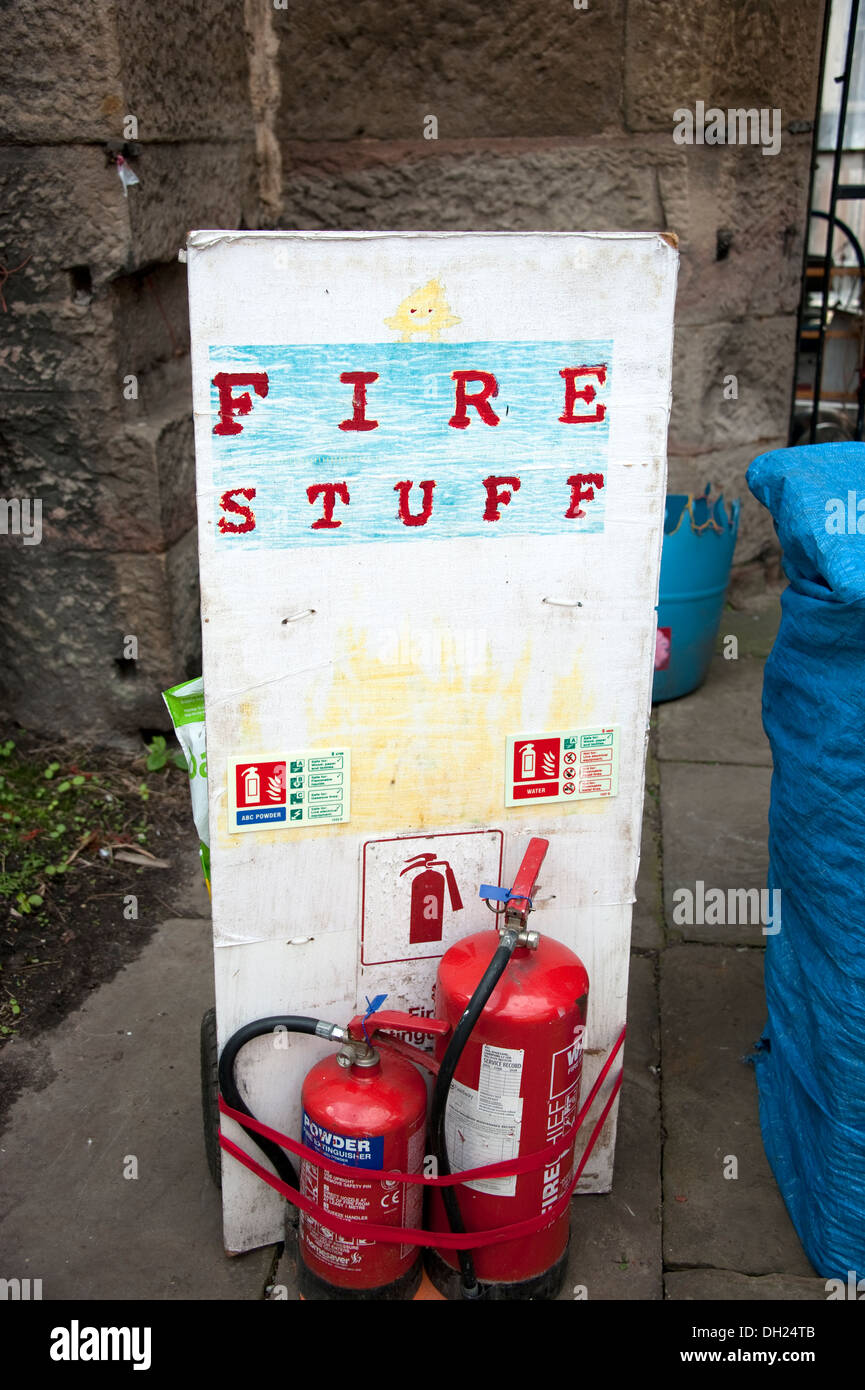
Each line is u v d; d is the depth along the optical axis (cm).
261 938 224
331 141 471
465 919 233
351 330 193
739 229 485
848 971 224
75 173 346
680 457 504
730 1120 283
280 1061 233
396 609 210
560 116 463
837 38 595
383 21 452
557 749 226
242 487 197
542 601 216
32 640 403
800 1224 250
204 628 203
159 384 400
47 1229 249
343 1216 217
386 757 218
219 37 416
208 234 184
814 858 234
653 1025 312
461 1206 221
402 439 201
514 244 195
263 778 214
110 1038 303
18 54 336
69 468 379
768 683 264
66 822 384
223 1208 243
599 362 204
